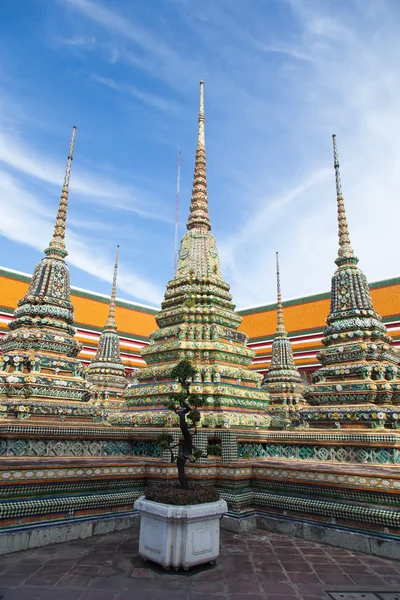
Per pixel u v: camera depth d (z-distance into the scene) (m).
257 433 10.41
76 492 8.01
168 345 12.06
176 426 10.30
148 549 6.52
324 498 8.02
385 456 8.95
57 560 6.56
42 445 9.16
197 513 6.32
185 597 5.30
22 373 11.64
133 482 8.93
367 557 6.97
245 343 13.44
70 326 13.26
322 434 9.77
